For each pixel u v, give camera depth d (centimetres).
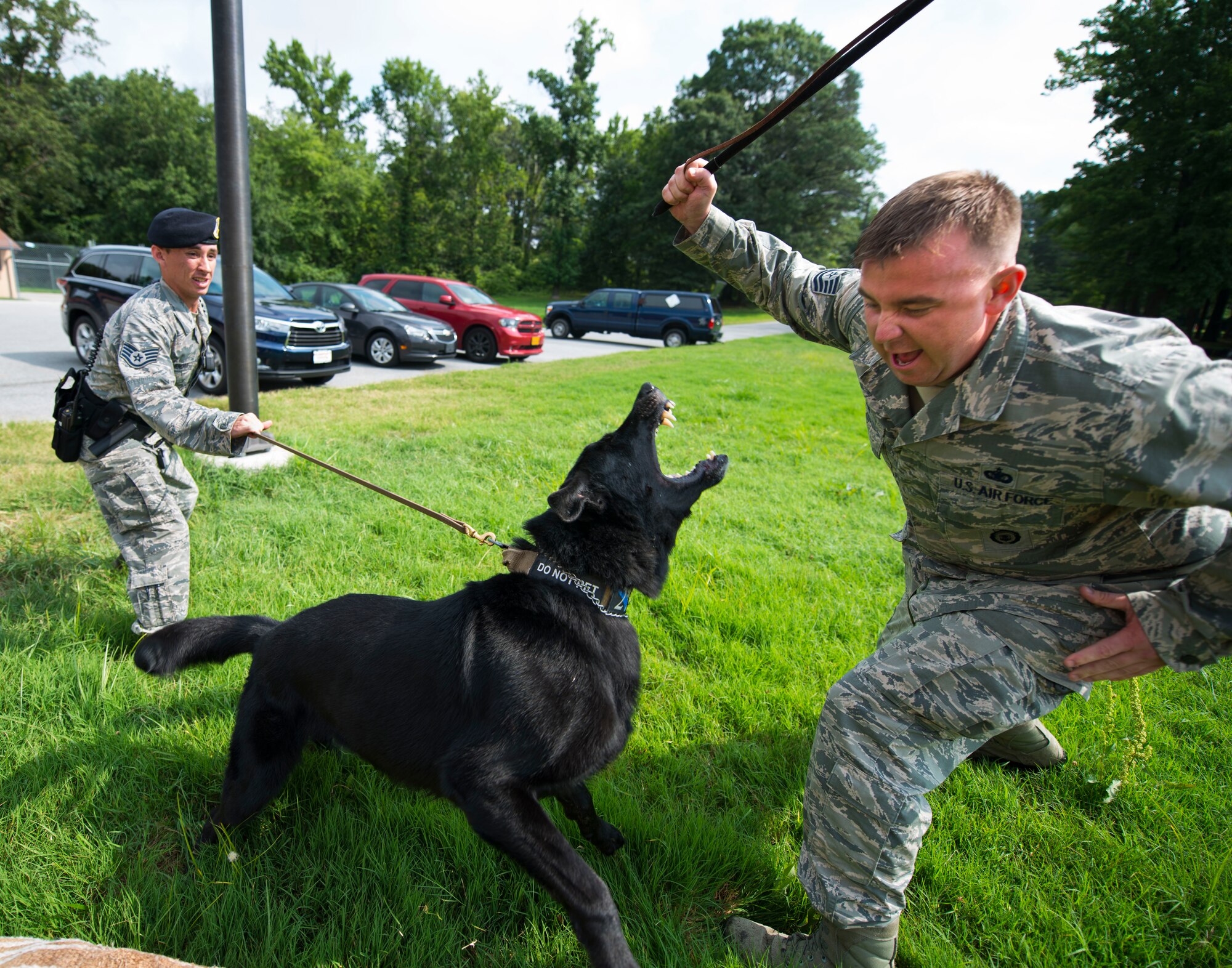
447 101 4581
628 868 214
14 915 192
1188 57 2612
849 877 180
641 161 5647
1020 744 263
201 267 299
